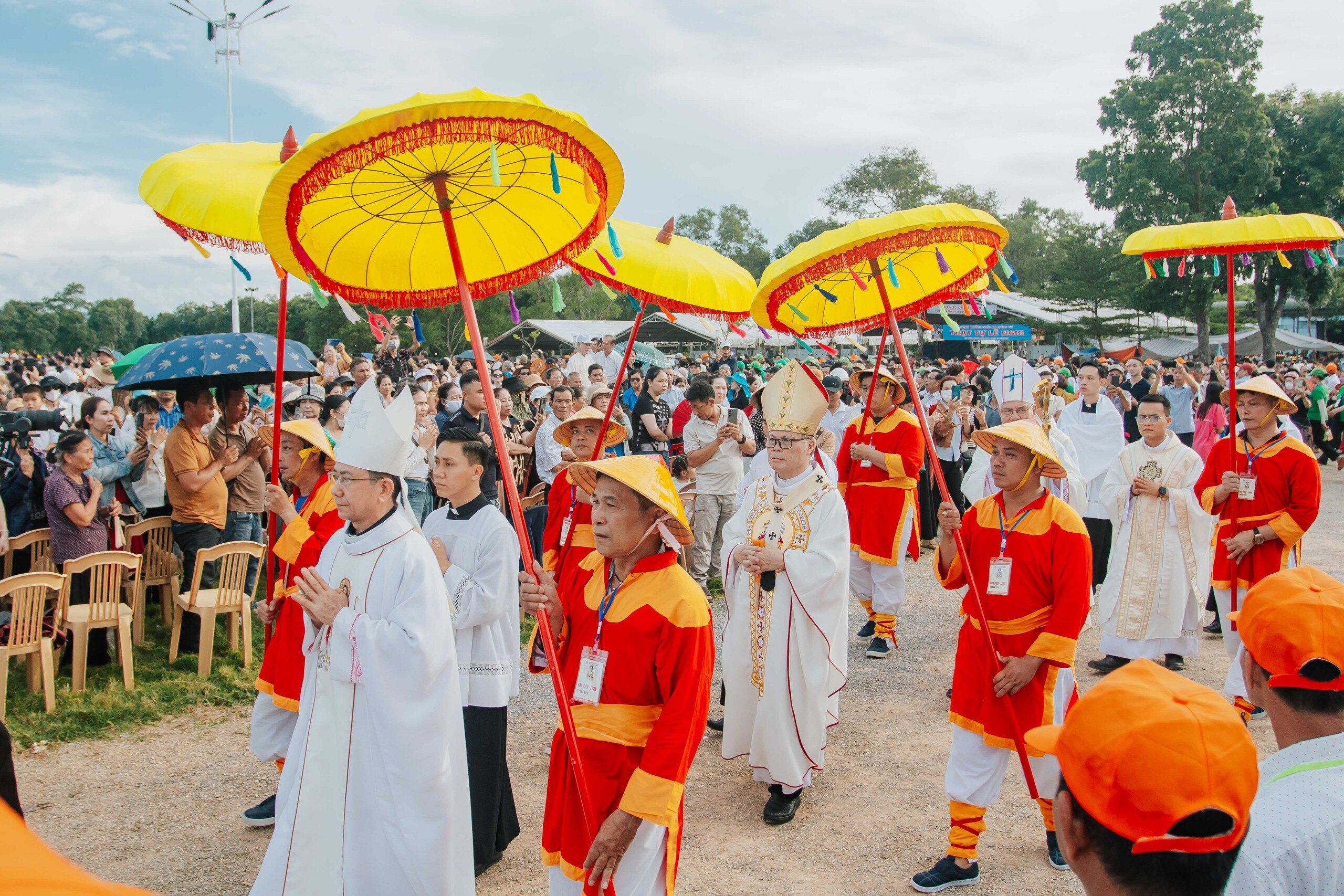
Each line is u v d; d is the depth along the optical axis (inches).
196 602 257.3
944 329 1280.8
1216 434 478.0
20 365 794.2
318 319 1857.8
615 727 112.7
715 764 212.8
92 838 176.1
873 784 199.9
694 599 112.6
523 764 211.3
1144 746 57.0
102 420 294.4
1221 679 261.1
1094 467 321.7
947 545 164.9
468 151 110.8
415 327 136.9
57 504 251.6
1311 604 80.7
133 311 3811.5
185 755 213.0
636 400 522.3
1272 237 204.8
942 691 256.5
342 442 130.3
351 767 120.3
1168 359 1724.9
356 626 118.6
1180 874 55.6
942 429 426.9
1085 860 59.7
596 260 159.8
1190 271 219.8
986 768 155.5
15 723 222.8
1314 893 69.6
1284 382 779.4
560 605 122.0
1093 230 1694.1
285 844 121.2
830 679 183.2
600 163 105.7
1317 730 79.0
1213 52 1620.3
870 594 300.8
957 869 156.8
